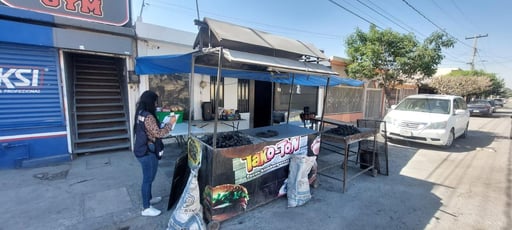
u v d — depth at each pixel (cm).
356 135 382
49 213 281
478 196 360
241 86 730
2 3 383
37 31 401
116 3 482
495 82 3394
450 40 794
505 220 293
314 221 283
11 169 413
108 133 555
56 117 452
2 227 252
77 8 441
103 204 305
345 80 651
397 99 1491
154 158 278
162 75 580
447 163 525
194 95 631
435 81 1833
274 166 314
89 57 670
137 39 525
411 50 824
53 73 440
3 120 404
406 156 577
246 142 300
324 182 403
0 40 376
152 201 307
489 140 796
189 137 318
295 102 909
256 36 319
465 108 792
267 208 309
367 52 843
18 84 409
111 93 630
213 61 388
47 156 450
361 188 381
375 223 282
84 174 402
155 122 270
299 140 344
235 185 275
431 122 615
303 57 393
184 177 309
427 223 285
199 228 244
